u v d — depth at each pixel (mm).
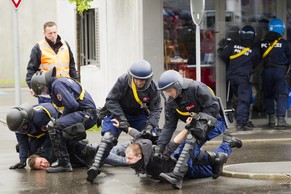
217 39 19312
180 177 11180
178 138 11453
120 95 12266
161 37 18625
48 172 12992
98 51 20781
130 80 12156
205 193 10891
